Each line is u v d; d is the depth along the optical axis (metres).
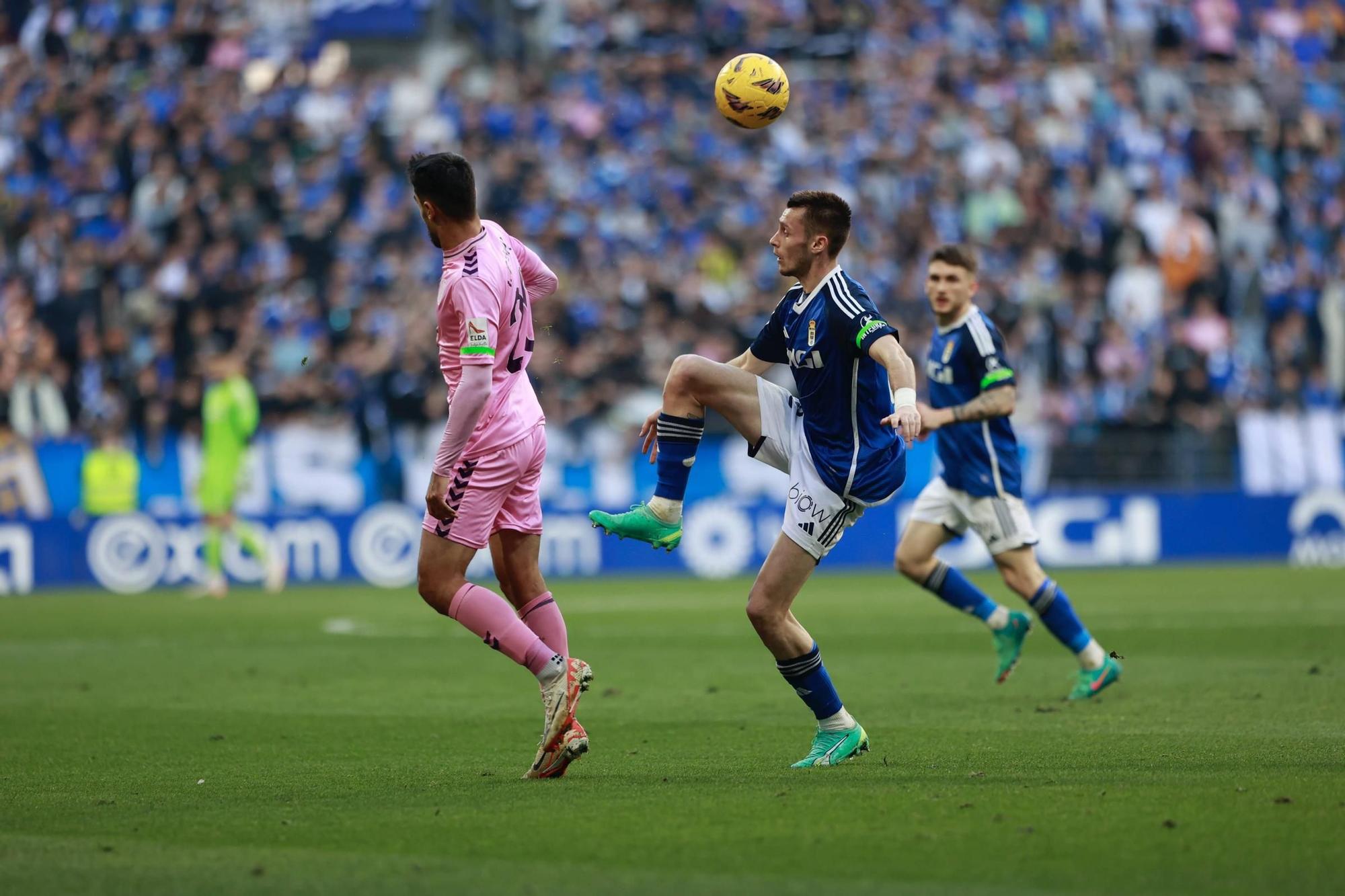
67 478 70.12
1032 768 20.89
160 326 75.38
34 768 22.55
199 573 70.62
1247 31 99.56
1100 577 68.31
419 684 34.03
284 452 71.69
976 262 31.97
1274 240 87.69
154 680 35.09
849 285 21.00
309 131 83.50
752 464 75.19
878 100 90.19
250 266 77.69
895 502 76.69
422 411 73.06
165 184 80.31
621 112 86.62
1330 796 18.17
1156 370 80.19
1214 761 21.34
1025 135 89.19
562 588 66.38
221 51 89.19
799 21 94.44
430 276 77.69
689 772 21.22
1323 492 79.06
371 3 90.56
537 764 20.59
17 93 86.12
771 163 86.44
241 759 23.30
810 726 26.52
